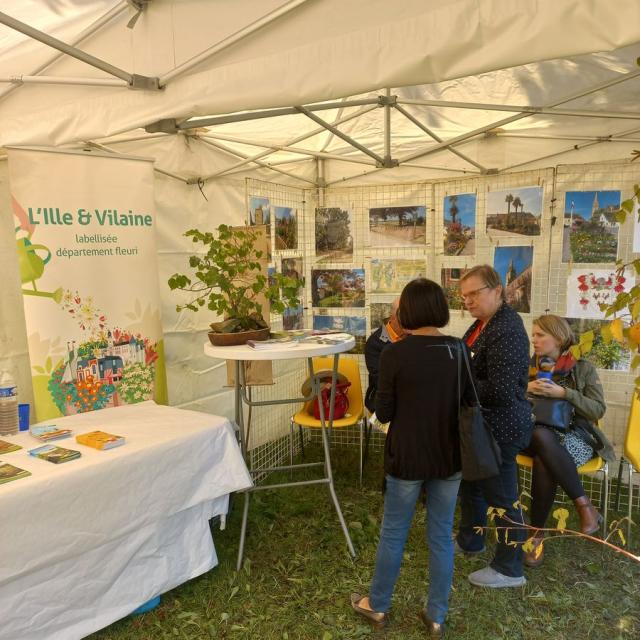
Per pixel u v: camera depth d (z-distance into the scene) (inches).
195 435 100.3
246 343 113.3
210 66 71.1
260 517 133.4
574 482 109.7
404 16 56.8
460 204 163.6
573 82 118.4
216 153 153.2
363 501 143.2
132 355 124.4
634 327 42.6
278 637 93.5
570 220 144.4
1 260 115.2
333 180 182.7
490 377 92.8
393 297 178.1
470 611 98.7
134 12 75.4
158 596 100.3
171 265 147.6
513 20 50.9
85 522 83.2
